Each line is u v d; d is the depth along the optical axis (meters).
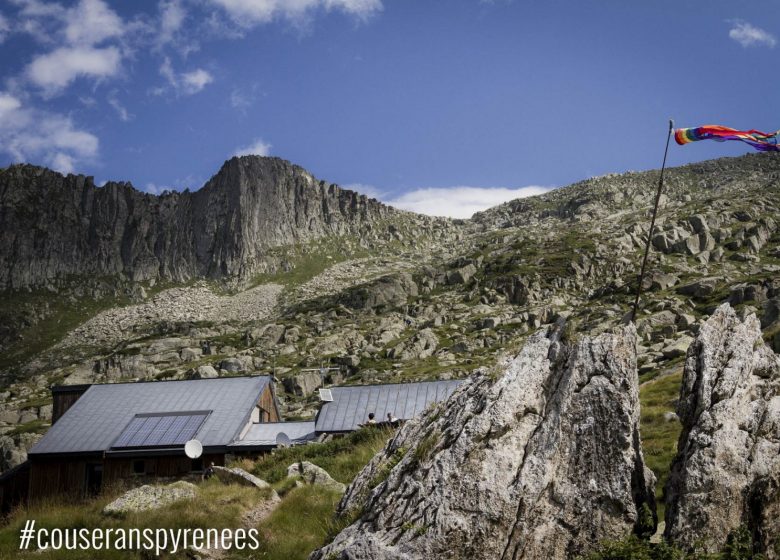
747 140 21.80
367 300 191.00
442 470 16.70
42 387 164.75
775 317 59.72
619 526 15.91
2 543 26.92
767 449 16.20
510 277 178.38
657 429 30.91
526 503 16.08
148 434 50.97
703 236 180.00
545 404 17.42
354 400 53.19
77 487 49.88
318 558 17.23
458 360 126.94
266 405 57.84
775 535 15.45
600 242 193.50
